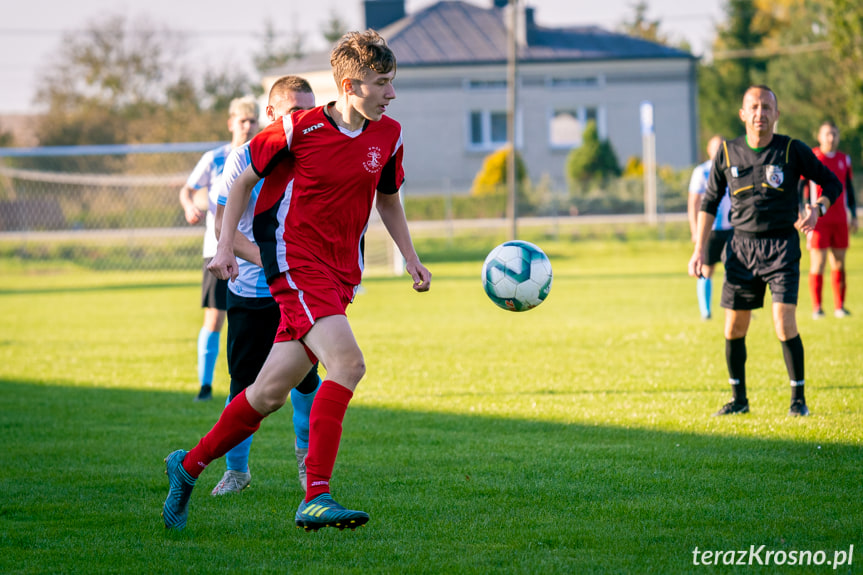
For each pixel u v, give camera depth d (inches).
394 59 437.1
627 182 3821.4
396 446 658.2
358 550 434.9
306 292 442.6
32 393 920.9
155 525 481.7
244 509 512.7
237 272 456.8
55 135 6156.5
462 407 797.2
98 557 429.7
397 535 457.1
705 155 6594.5
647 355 1059.9
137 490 555.8
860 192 3639.3
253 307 534.6
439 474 575.5
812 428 663.1
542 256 573.3
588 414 746.2
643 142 5319.9
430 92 5241.1
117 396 900.6
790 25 6245.1
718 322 1341.0
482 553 425.4
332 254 455.5
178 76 6943.9
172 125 6333.7
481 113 5295.3
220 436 458.9
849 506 482.6
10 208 3090.6
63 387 956.0
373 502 515.5
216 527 477.7
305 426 546.9
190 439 703.7
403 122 5255.9
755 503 492.4
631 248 3171.8
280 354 450.6
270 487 562.3
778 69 5654.5
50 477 587.2
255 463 628.7
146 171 3932.1
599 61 5265.8
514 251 570.3
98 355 1195.9
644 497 511.8
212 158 829.2
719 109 6678.2
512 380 927.0
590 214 3838.6
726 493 513.7
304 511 421.4
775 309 710.5
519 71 5255.9
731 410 734.5
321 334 437.4
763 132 689.6
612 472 567.2
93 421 777.6
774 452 604.7
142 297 2097.7
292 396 544.1
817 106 5359.3
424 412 781.9
